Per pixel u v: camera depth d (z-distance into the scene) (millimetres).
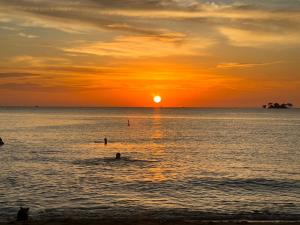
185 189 34812
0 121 181875
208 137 100750
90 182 37844
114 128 136375
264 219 24594
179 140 92125
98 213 26172
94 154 63594
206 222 22438
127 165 50656
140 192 33406
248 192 33594
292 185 36875
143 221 22344
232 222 22594
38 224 21344
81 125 152750
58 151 67500
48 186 35531
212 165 51438
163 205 28844
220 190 34438
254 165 51562
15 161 53719
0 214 25812
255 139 94562
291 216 25359
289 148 74500
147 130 127625
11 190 33562
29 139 91000
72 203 29266
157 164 52000
